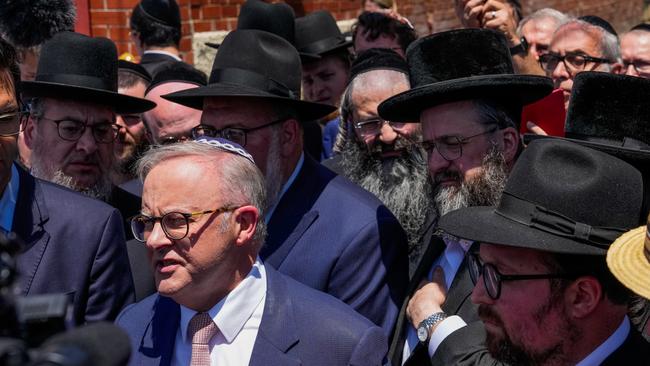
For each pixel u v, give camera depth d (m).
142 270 3.67
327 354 2.70
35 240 3.16
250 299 2.72
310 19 6.18
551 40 5.28
